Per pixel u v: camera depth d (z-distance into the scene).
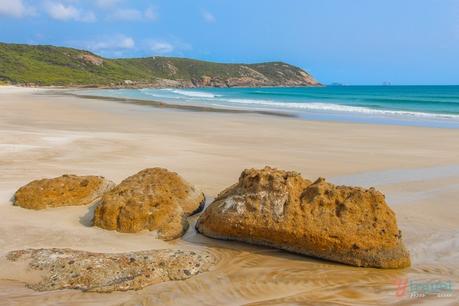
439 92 95.88
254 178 7.06
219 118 26.64
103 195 7.80
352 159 13.48
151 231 7.05
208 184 10.28
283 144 16.41
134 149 14.45
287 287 5.48
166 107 36.53
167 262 5.79
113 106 36.84
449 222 7.77
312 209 6.56
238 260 6.29
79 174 10.73
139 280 5.39
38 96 54.56
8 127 19.38
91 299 5.03
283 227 6.48
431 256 6.43
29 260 5.77
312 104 43.09
